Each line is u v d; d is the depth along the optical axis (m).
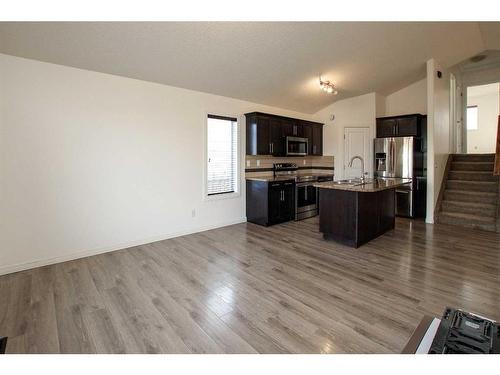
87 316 2.13
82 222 3.39
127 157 3.72
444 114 5.54
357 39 3.72
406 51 4.37
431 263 3.12
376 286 2.58
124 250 3.65
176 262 3.22
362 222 3.73
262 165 5.57
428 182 5.00
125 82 3.67
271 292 2.49
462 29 4.05
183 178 4.31
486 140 8.45
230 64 3.79
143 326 2.01
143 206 3.90
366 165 6.10
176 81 4.00
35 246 3.08
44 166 3.10
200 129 4.49
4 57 2.83
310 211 5.69
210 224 4.71
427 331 0.95
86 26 2.62
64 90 3.20
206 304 2.30
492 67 6.42
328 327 1.98
